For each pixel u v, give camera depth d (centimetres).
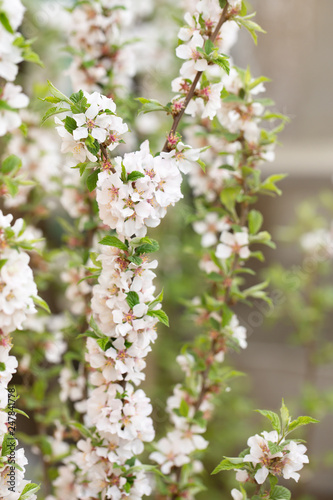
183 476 117
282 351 212
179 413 117
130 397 107
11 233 104
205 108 108
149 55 154
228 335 118
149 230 173
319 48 184
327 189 197
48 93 128
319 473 205
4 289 103
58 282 159
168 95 159
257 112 116
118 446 108
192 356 119
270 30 181
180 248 182
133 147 133
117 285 104
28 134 129
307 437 172
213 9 108
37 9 132
